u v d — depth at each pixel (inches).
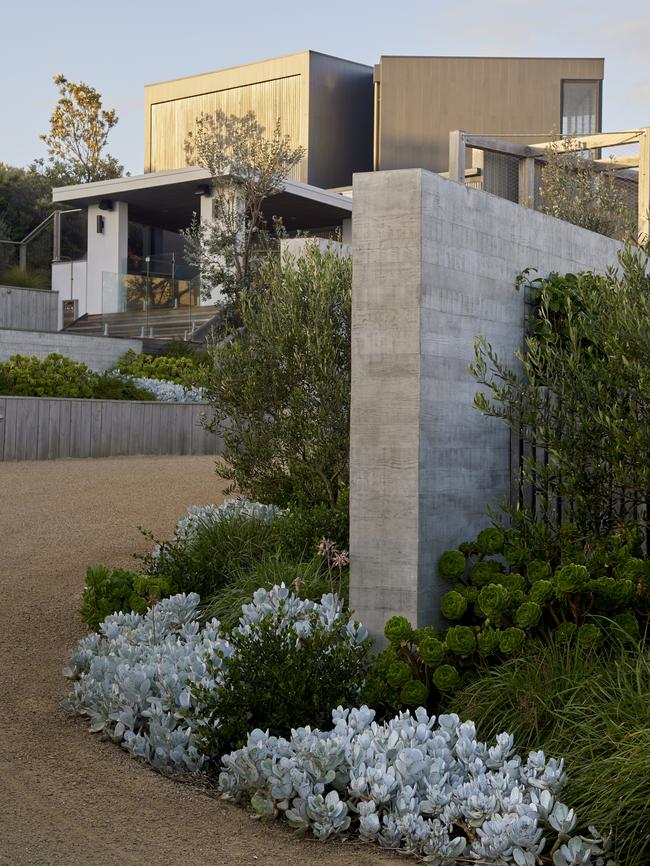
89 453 658.8
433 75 1439.5
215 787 180.4
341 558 252.8
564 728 172.1
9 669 240.4
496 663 202.1
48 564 344.5
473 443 235.6
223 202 989.8
